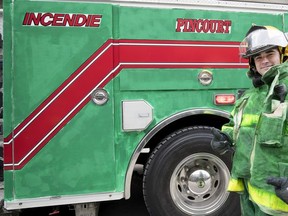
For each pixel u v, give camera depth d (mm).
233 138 1899
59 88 2607
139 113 2773
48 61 2582
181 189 3033
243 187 1844
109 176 2729
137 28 2754
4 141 2529
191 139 2936
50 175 2613
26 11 2535
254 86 1807
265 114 1564
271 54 1723
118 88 2734
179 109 2879
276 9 3121
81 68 2643
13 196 2553
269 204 1556
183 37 2865
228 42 2986
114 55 2715
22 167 2561
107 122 2711
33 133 2570
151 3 2781
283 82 1565
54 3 2582
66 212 3395
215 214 3070
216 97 2959
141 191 3865
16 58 2525
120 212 3498
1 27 3420
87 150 2678
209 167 3084
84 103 2656
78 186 2668
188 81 2885
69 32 2615
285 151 1531
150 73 2791
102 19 2672
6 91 2516
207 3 2922
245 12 3033
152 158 2914
